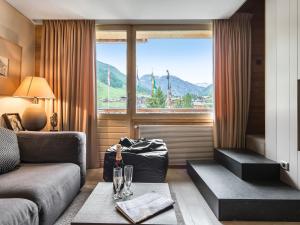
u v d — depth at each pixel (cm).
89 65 386
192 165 346
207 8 344
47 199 185
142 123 409
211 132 397
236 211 220
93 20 386
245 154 331
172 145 393
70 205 247
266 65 312
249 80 386
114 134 403
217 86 389
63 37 386
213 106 395
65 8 342
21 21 359
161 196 170
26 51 374
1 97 307
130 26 404
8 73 320
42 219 177
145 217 141
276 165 280
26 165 249
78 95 384
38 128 342
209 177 287
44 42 388
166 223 137
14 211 145
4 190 175
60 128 386
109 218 142
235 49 385
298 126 244
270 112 301
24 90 323
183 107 413
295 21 248
